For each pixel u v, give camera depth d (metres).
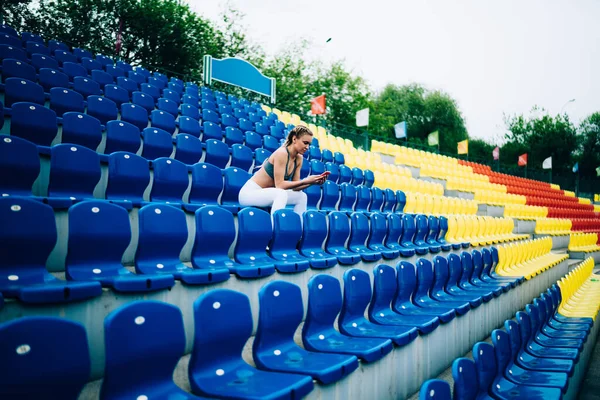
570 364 3.85
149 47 24.72
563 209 18.48
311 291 3.00
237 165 6.83
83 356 1.62
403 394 3.20
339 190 7.22
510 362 3.59
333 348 2.80
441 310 4.11
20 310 2.19
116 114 6.82
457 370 2.46
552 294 5.78
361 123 16.75
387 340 2.99
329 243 5.11
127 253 3.88
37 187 4.34
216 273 3.10
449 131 46.44
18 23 20.67
